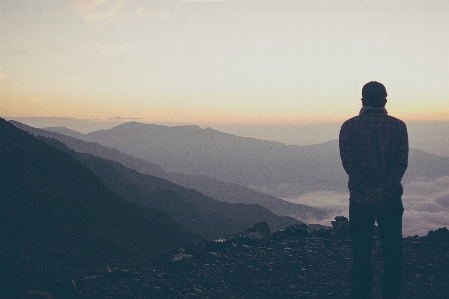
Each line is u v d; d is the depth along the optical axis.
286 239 8.93
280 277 6.30
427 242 7.86
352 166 4.41
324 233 9.16
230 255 7.84
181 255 7.86
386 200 4.28
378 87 4.54
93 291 6.23
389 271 4.46
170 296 5.71
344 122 4.59
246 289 5.86
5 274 20.92
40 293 5.86
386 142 4.33
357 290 4.55
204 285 6.14
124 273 6.93
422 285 5.63
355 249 4.54
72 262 34.78
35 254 30.77
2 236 35.03
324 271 6.47
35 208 55.16
